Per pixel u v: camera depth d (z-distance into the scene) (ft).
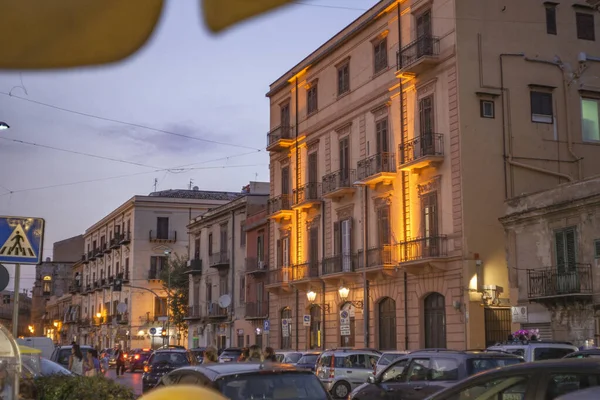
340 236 130.31
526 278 93.76
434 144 106.11
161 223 252.21
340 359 90.22
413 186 111.75
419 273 109.40
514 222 96.17
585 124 109.29
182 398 8.48
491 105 104.37
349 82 130.00
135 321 243.40
